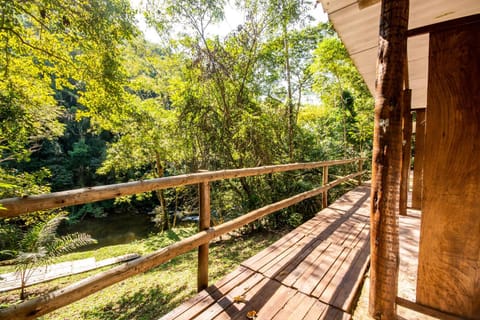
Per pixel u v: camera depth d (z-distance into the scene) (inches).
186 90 273.1
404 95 103.7
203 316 52.8
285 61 336.2
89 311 136.3
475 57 42.4
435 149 47.3
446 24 44.4
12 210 31.5
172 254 52.9
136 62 332.5
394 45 43.7
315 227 117.6
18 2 142.9
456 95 44.4
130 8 187.9
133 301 145.3
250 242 247.3
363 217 135.1
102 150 555.2
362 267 76.6
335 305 57.2
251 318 52.5
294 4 254.1
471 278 45.6
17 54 171.6
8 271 208.5
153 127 308.0
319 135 406.3
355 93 405.1
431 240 49.0
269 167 94.5
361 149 402.3
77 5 160.9
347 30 74.5
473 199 44.5
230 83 284.8
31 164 470.0
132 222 473.7
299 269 75.1
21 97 161.3
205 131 276.5
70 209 488.4
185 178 57.9
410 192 196.7
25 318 31.5
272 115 311.9
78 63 189.0
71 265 222.4
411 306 50.9
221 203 292.7
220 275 162.1
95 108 214.5
